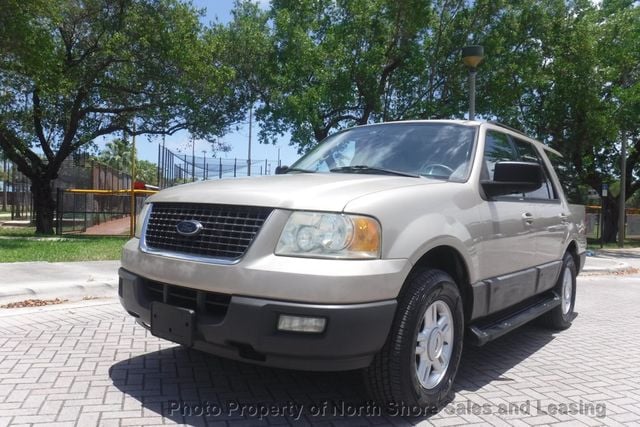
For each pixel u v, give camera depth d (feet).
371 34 64.28
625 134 79.87
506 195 15.21
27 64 50.16
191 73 59.77
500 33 66.13
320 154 17.31
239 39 67.05
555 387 14.74
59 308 22.11
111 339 17.76
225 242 11.35
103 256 36.78
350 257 10.65
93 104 65.10
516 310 17.40
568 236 20.81
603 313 25.76
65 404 12.39
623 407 13.34
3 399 12.60
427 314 12.10
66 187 77.05
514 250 15.80
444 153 15.25
